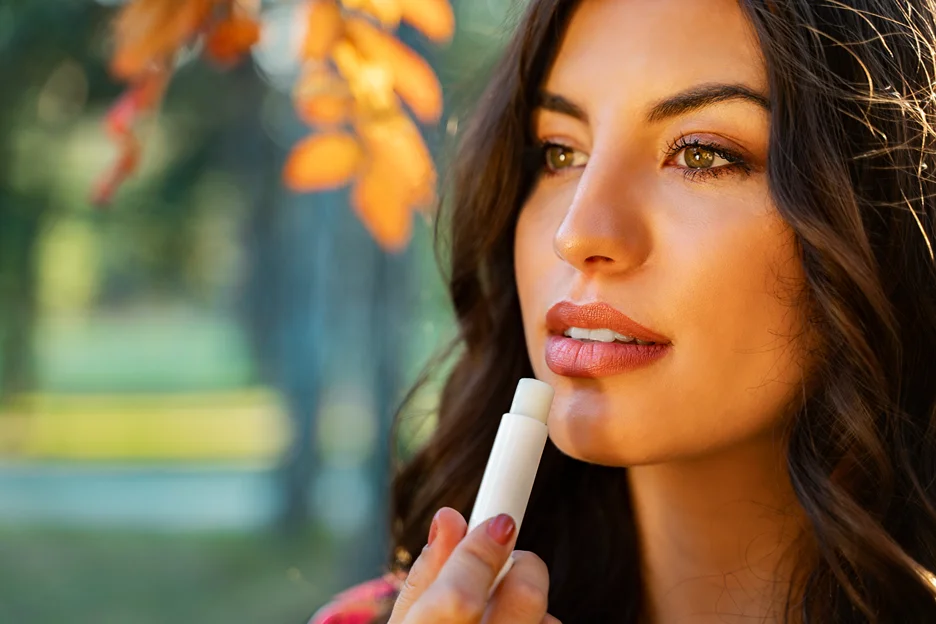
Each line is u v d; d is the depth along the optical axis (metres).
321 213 8.06
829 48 1.18
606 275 1.14
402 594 1.04
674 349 1.13
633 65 1.17
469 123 1.50
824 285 1.14
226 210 12.23
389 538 1.64
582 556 1.38
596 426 1.14
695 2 1.16
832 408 1.18
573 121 1.24
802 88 1.14
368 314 6.04
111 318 31.06
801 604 1.22
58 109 7.55
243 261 12.07
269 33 2.06
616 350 1.14
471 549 0.99
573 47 1.23
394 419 1.71
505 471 1.03
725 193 1.15
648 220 1.14
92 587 7.68
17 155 9.62
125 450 15.75
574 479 1.41
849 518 1.15
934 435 1.23
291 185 1.81
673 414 1.13
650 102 1.16
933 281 1.21
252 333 11.75
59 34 6.69
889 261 1.19
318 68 1.84
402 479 1.61
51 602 7.27
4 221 11.11
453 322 1.70
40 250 13.30
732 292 1.13
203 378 27.56
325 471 9.53
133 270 18.31
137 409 21.20
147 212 12.02
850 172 1.17
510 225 1.45
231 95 8.14
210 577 7.93
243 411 20.77
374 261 6.02
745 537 1.25
